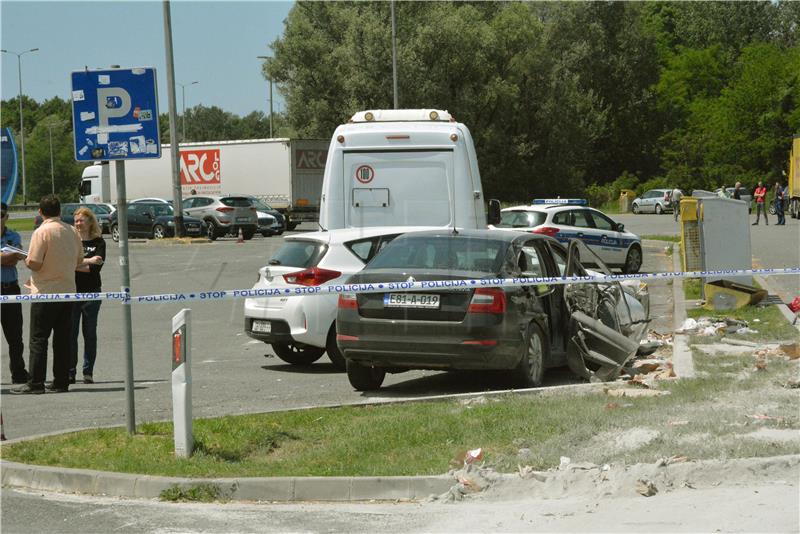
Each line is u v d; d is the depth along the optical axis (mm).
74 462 18172
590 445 18141
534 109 178125
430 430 19812
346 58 155625
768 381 23516
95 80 19328
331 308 29344
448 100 159750
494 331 24016
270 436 19812
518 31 171250
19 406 24984
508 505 15695
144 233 101938
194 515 15680
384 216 35500
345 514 15609
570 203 60000
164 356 34531
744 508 14523
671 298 47406
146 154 19422
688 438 18062
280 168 114312
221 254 79500
